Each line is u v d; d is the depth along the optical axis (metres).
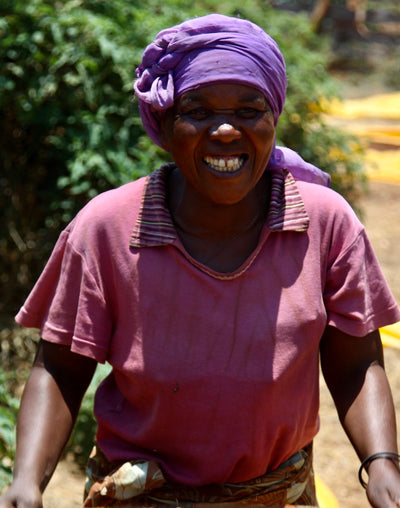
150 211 3.38
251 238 3.40
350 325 3.38
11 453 6.01
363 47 38.91
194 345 3.28
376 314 3.44
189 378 3.26
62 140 8.38
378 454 3.27
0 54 8.38
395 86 35.44
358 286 3.37
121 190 3.48
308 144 10.75
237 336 3.27
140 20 8.73
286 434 3.40
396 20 43.47
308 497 3.68
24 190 8.78
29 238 8.84
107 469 3.62
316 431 3.65
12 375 8.18
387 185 17.94
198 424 3.31
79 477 7.14
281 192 3.43
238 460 3.36
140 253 3.35
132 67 8.30
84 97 8.52
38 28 8.43
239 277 3.29
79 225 3.45
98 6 8.85
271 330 3.27
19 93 8.51
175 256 3.32
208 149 3.23
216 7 11.02
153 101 3.30
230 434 3.30
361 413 3.38
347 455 7.79
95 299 3.39
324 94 10.99
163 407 3.31
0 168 8.77
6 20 8.41
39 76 8.38
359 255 3.39
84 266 3.40
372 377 3.44
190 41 3.21
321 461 7.70
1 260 8.88
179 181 3.53
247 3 11.26
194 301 3.28
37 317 3.62
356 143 11.63
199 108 3.23
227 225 3.39
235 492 3.44
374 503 3.18
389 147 19.08
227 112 3.22
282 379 3.27
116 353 3.40
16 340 8.59
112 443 3.60
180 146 3.28
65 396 3.49
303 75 10.74
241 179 3.28
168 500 3.42
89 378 3.59
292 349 3.28
